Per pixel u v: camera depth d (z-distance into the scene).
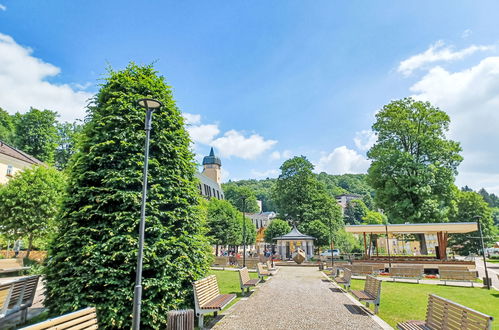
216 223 38.91
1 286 6.43
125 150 7.90
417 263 23.75
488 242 47.41
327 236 40.31
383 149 30.69
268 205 126.38
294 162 46.97
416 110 30.92
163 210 8.08
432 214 27.67
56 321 3.91
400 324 6.22
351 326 7.12
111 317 6.50
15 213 18.17
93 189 7.47
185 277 7.73
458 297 12.45
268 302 9.91
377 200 31.52
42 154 42.16
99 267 6.80
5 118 42.09
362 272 18.66
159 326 6.97
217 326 7.07
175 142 8.88
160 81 9.11
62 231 7.52
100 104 8.80
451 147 29.20
